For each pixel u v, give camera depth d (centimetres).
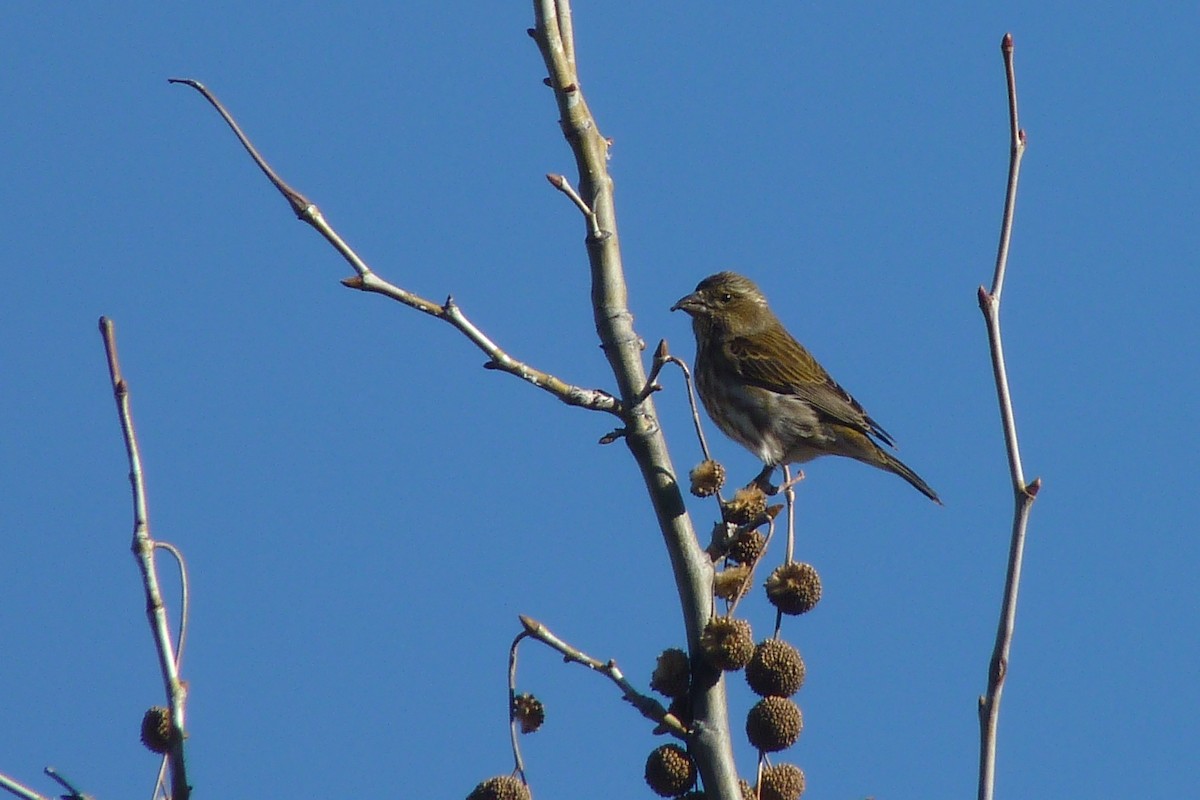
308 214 914
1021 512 812
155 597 834
